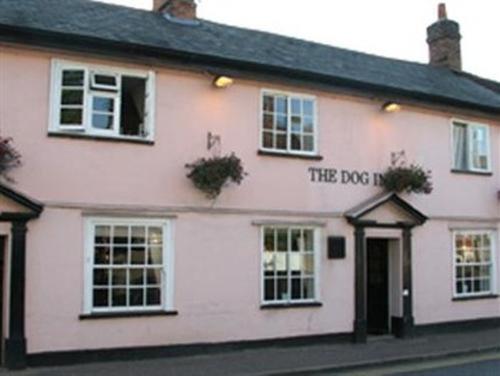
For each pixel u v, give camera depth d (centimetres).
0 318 1110
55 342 1129
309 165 1426
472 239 1695
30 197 1127
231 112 1336
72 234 1159
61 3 1362
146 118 1248
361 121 1515
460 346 1402
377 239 1578
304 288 1407
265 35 1631
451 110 1658
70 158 1166
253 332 1323
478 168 1723
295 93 1423
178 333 1240
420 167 1582
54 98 1161
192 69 1284
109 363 1162
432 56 2064
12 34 1115
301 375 1123
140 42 1218
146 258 1229
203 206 1286
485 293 1695
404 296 1528
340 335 1429
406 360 1255
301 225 1403
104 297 1186
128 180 1216
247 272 1326
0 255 1117
